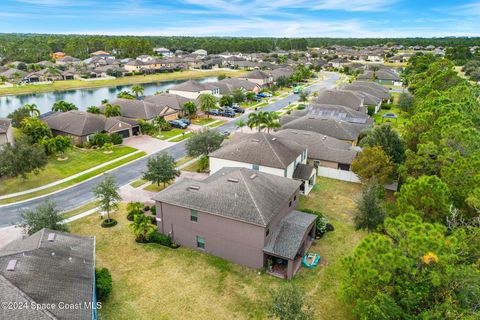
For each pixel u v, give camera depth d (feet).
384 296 60.80
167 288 88.38
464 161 95.14
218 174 126.21
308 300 84.89
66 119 220.64
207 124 262.26
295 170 147.02
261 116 208.13
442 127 118.42
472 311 57.36
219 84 377.71
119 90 460.14
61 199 138.10
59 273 71.41
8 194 141.49
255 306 82.84
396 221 68.59
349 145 181.37
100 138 203.92
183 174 163.02
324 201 138.72
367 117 248.32
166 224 108.68
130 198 138.41
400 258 60.54
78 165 174.70
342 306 82.94
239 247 97.55
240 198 99.40
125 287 88.33
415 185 85.51
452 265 61.52
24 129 201.98
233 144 155.74
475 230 72.02
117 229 115.55
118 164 176.76
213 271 95.50
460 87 182.39
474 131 110.93
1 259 69.21
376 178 127.95
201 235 103.09
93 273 76.33
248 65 648.79
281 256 90.99
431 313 58.13
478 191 80.28
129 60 646.33
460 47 592.19
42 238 82.12
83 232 113.29
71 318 60.70
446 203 82.02
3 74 482.28
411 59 587.68
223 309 81.92
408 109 280.31
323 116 236.22
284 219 104.37
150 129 228.84
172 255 102.42
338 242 110.32
